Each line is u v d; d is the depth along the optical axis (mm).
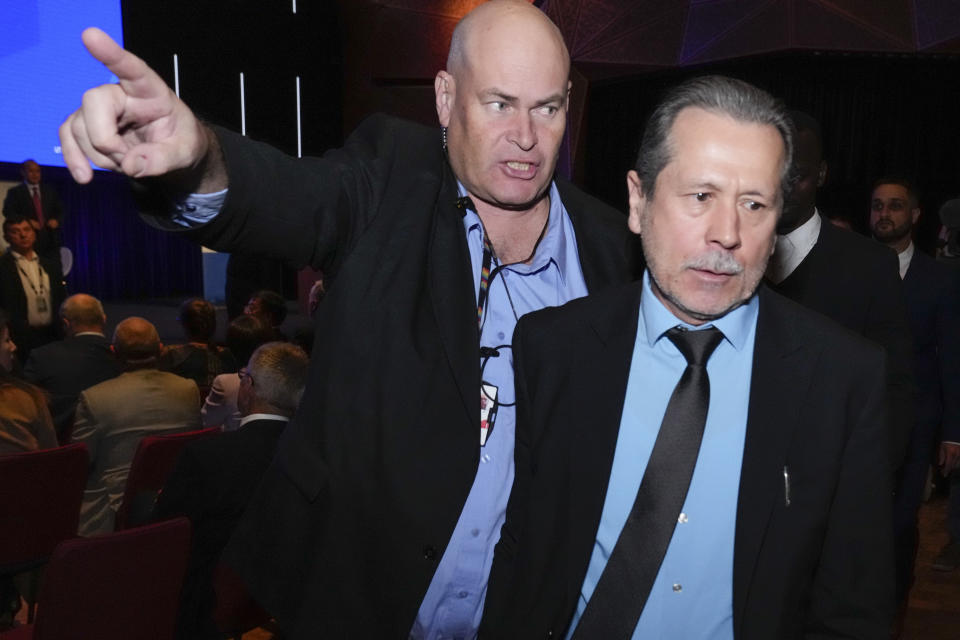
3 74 8312
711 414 1165
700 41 9844
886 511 1136
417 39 10234
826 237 1973
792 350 1153
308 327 4422
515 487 1285
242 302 9352
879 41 9242
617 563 1137
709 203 1081
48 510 2781
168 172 991
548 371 1238
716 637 1142
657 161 1114
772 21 9484
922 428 2725
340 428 1321
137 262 15359
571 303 1296
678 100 1108
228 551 1473
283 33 11039
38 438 3043
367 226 1362
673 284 1112
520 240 1507
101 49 873
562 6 9930
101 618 1971
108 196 14852
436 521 1301
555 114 1421
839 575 1144
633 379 1219
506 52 1366
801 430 1129
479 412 1318
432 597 1406
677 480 1132
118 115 923
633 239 1589
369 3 10492
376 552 1318
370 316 1325
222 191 1138
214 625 2391
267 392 2402
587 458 1183
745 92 1087
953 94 10172
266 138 11086
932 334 2830
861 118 10289
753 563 1101
